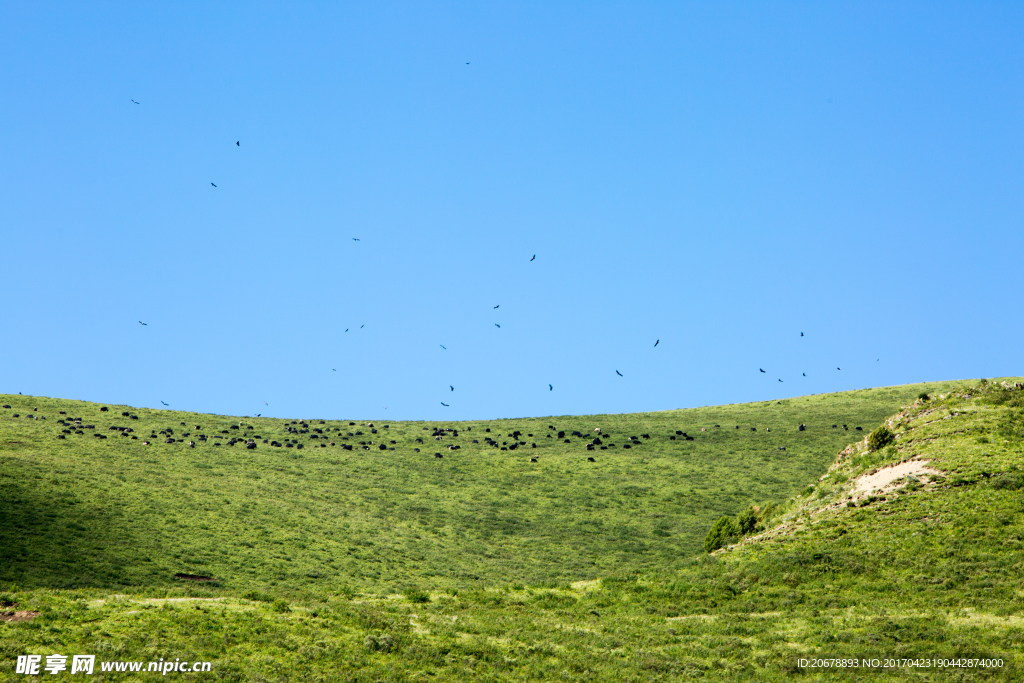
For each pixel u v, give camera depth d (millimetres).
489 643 29828
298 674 25547
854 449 54844
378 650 28031
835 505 45000
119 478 70000
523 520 73062
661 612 34625
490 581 55156
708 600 35625
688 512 74688
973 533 36594
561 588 39438
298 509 69062
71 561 47375
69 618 27250
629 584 38875
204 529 58875
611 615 34594
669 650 29906
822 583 35500
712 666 28281
